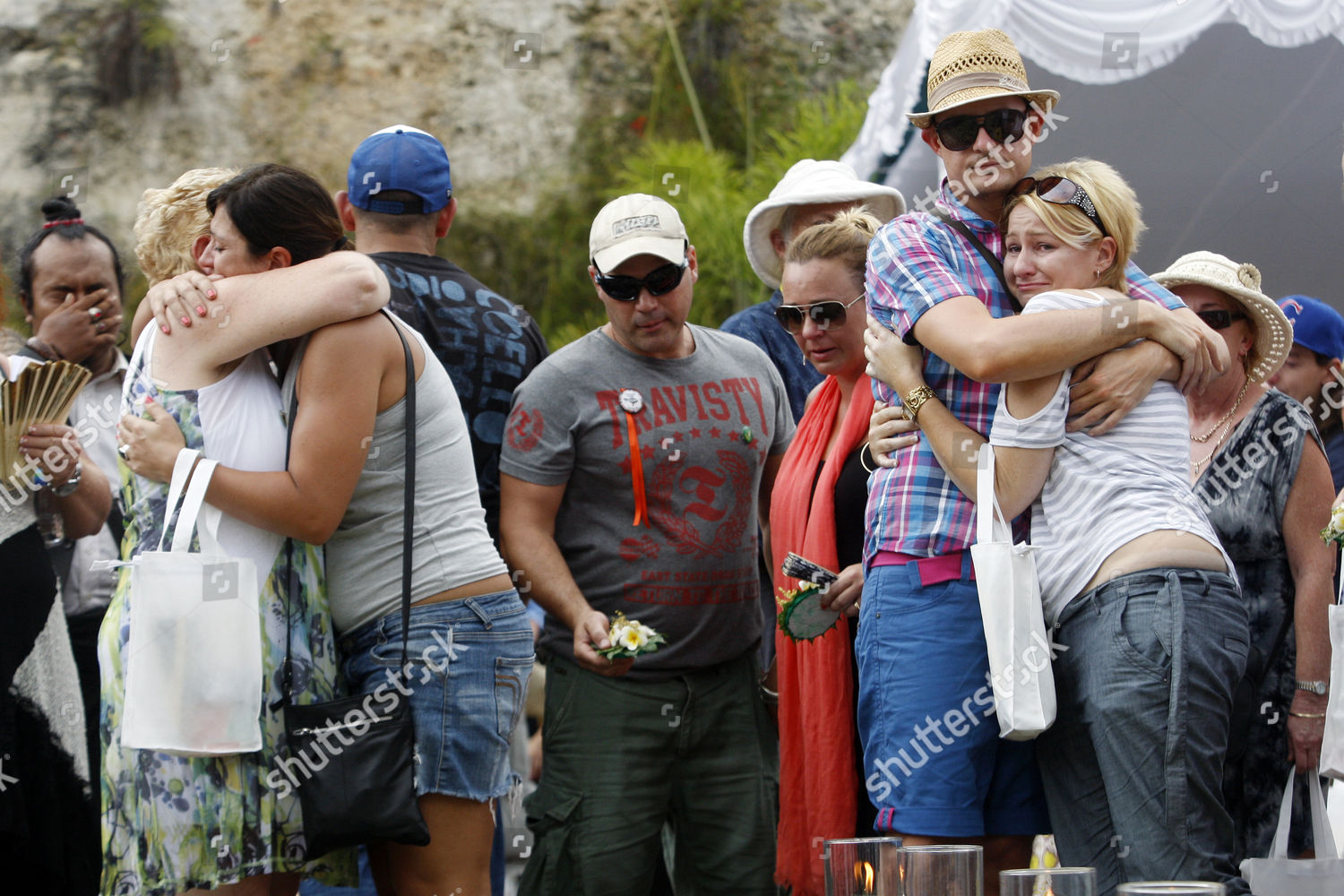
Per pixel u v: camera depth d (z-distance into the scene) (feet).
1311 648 19.72
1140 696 14.35
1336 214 26.50
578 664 19.42
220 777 14.29
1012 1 26.08
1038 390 15.03
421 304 19.80
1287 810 18.49
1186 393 15.66
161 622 14.03
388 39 50.34
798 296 19.34
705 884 19.83
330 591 15.80
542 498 19.52
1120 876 14.75
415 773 15.07
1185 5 25.98
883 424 16.66
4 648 17.21
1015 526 15.94
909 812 15.70
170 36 46.60
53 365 17.75
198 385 14.97
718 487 19.69
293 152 47.96
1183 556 14.74
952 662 15.66
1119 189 15.60
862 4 51.39
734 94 50.55
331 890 19.95
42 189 44.09
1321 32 25.70
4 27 45.93
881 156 28.04
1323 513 20.07
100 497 18.88
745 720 19.90
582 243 50.52
